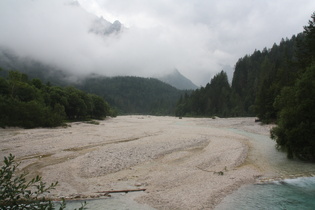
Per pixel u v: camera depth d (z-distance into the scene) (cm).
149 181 1805
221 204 1428
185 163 2359
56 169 2086
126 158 2480
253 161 2520
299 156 2564
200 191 1606
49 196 1483
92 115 9931
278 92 6488
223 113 12569
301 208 1395
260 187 1736
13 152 2738
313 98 2481
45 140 3588
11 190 575
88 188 1653
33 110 5272
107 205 1390
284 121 2659
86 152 2838
